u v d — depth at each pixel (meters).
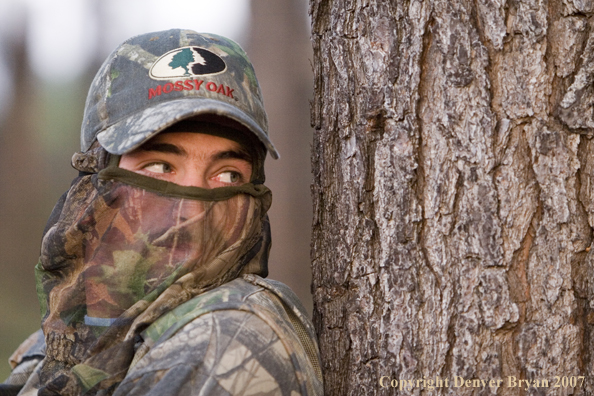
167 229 5.04
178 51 5.26
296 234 23.52
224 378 4.34
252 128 5.06
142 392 4.38
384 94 5.04
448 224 4.82
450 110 4.80
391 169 5.02
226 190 5.20
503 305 4.67
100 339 4.86
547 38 4.65
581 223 4.64
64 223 5.23
